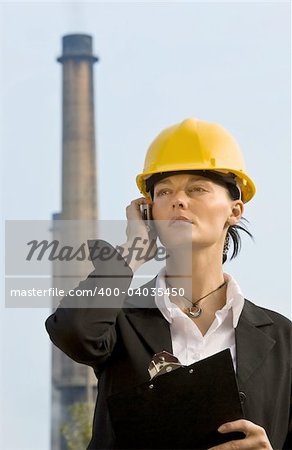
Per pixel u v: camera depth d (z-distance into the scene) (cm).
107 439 732
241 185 772
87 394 7181
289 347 752
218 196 752
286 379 739
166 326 747
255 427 698
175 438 704
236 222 766
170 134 775
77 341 717
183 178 751
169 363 712
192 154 763
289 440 743
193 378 696
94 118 8094
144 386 700
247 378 730
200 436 704
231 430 698
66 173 8056
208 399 698
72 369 7119
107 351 736
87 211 7994
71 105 8069
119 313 751
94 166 8106
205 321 757
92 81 8156
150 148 780
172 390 697
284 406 736
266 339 748
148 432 704
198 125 777
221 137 773
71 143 8075
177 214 745
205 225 746
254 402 725
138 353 737
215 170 754
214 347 745
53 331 726
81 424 5788
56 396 6994
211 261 756
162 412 700
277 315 770
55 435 6925
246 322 752
